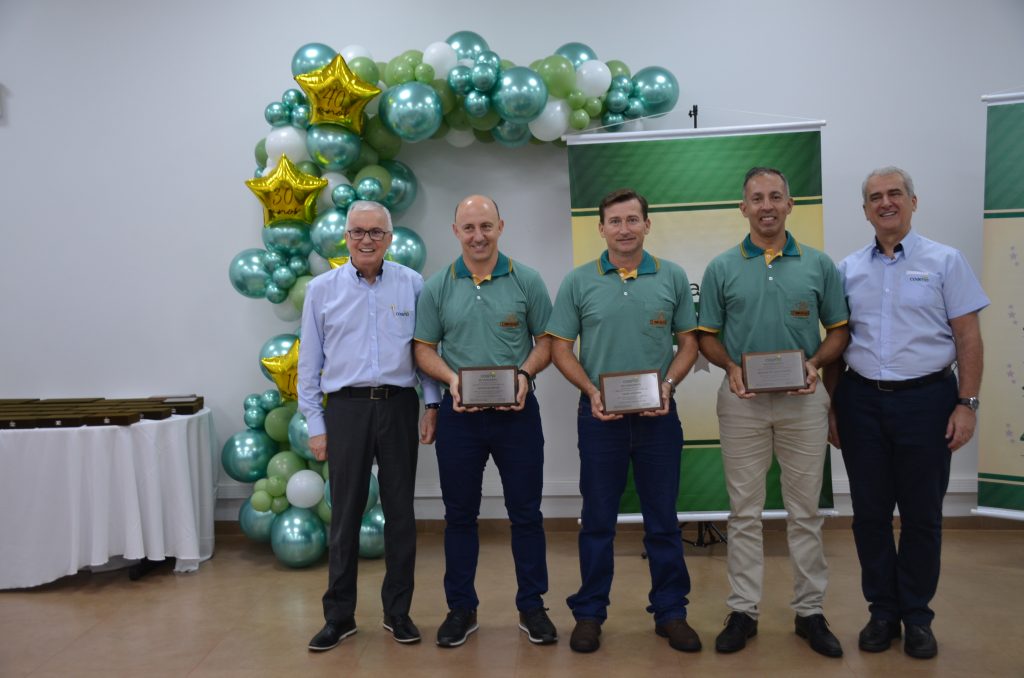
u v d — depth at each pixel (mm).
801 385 2666
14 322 4633
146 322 4613
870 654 2779
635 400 2707
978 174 4312
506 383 2742
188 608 3422
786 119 4379
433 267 4535
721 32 4406
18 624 3262
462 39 4117
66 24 4562
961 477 4320
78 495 3660
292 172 3922
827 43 4363
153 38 4559
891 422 2725
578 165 3955
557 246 4488
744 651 2822
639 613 3227
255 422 4195
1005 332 3699
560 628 3086
